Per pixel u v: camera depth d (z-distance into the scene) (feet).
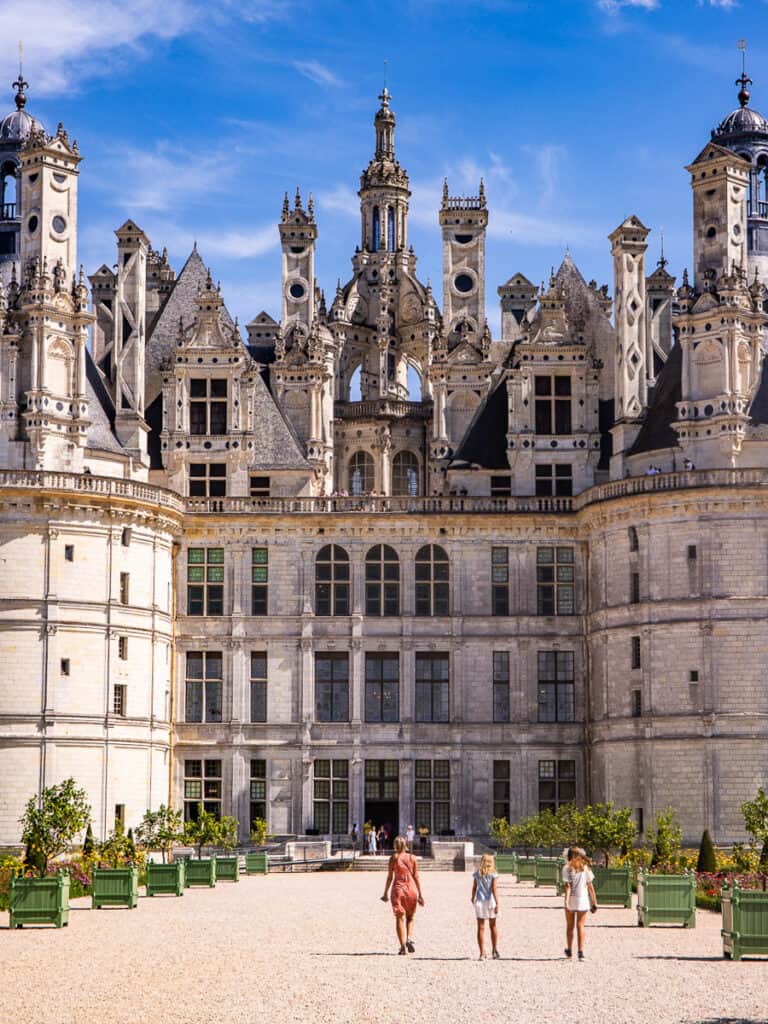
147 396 323.78
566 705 304.09
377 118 405.80
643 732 283.79
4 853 272.51
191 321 333.83
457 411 323.37
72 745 278.87
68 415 291.99
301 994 111.86
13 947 140.15
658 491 283.79
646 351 334.85
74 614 281.74
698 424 288.10
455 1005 107.14
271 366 329.31
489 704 303.68
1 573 279.28
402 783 302.25
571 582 305.94
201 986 115.75
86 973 122.62
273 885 230.07
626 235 308.81
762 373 292.61
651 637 284.41
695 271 293.64
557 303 316.60
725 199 292.20
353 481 371.97
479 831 300.81
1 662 277.64
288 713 304.09
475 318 346.13
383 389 380.37
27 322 290.35
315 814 302.45
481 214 348.79
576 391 314.55
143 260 317.22
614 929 159.53
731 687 277.64
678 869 234.17
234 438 314.76
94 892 183.62
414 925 163.12
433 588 306.76
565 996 111.14
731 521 280.51
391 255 394.11
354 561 307.37
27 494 279.69
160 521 296.92
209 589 307.37
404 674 304.71
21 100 377.50
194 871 226.79
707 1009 106.11
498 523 305.94
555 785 301.63
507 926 162.91
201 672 305.94
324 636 305.53
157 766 294.66
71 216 298.35
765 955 134.92
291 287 346.54
